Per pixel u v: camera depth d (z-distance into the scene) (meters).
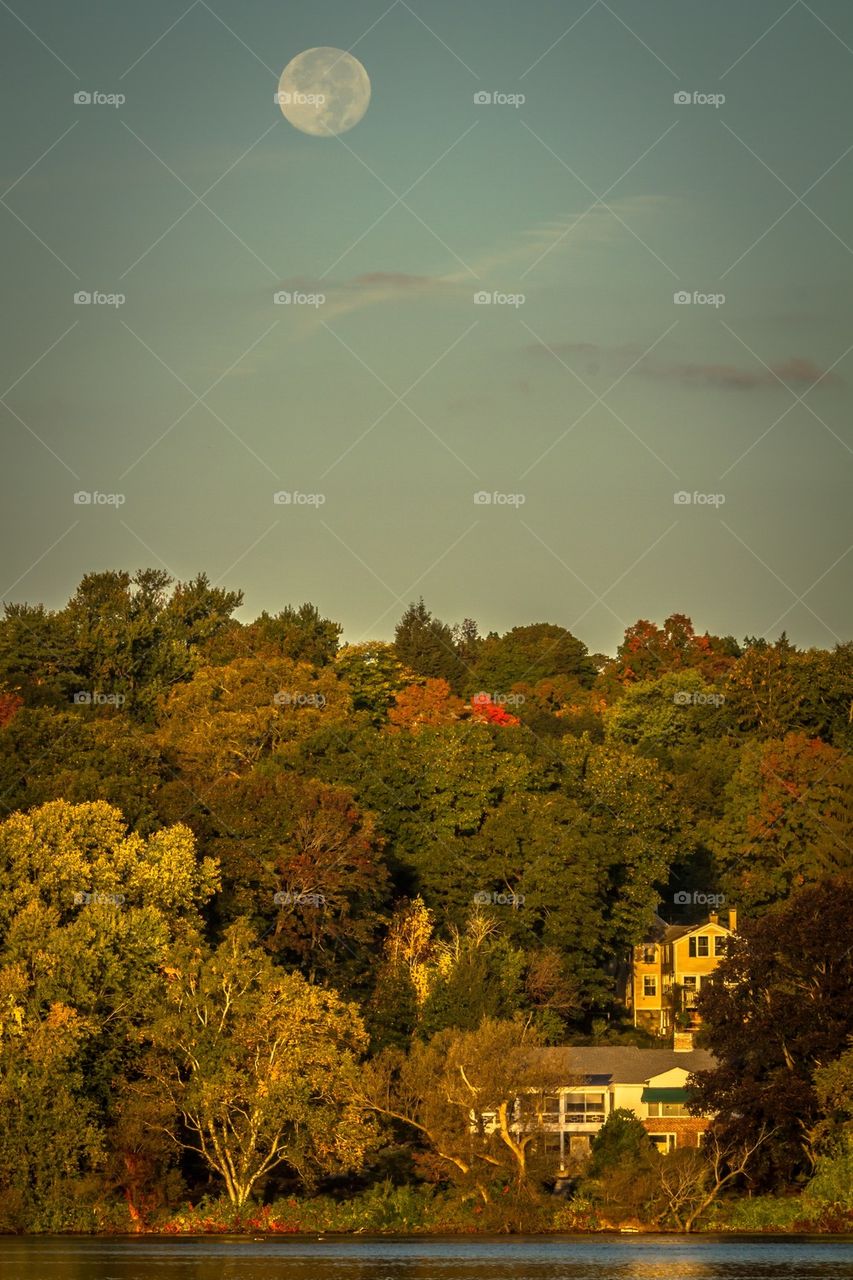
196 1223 80.44
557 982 114.75
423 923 113.88
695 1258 70.50
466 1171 81.56
